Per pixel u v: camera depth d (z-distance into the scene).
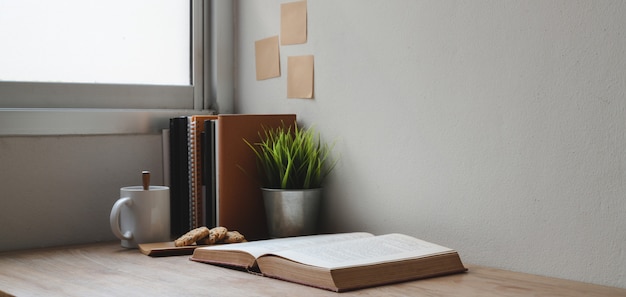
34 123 1.65
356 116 1.62
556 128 1.23
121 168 1.80
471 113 1.37
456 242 1.41
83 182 1.74
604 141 1.17
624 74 1.13
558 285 1.18
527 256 1.29
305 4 1.74
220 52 1.96
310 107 1.75
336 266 1.16
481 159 1.35
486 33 1.33
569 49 1.21
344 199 1.67
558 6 1.22
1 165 1.62
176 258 1.48
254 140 1.71
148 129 1.83
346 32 1.63
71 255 1.54
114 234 1.66
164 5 1.92
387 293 1.13
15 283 1.25
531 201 1.28
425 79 1.45
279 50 1.83
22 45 1.70
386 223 1.56
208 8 1.98
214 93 1.98
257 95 1.92
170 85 1.93
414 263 1.23
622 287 1.15
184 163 1.75
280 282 1.22
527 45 1.27
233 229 1.69
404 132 1.51
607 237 1.17
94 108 1.79
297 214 1.59
